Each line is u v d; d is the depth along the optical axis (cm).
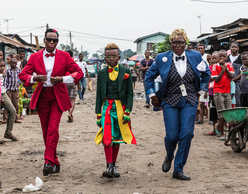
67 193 363
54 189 376
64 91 459
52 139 439
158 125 869
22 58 1102
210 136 711
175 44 407
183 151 399
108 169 411
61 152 576
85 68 1400
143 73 1157
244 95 625
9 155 554
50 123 445
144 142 655
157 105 438
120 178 426
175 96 411
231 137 566
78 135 727
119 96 425
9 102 644
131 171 459
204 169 453
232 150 579
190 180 402
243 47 1457
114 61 424
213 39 1728
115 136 421
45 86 452
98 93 432
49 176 435
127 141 421
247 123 529
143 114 1055
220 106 668
